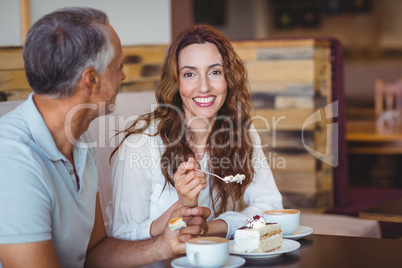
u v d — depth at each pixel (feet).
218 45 5.76
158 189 5.79
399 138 17.40
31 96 4.39
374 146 17.49
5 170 3.94
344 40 28.60
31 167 4.03
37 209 3.97
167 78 5.90
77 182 4.66
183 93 5.82
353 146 17.80
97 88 4.33
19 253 3.89
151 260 4.67
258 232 4.12
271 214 4.77
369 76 28.60
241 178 4.66
